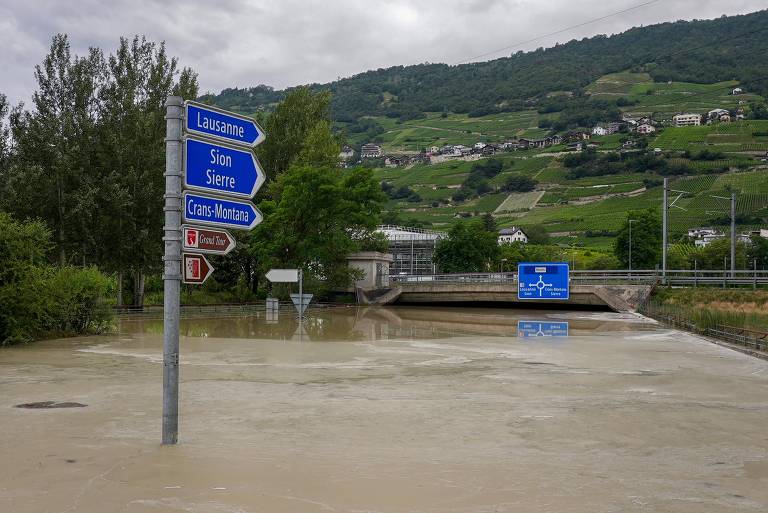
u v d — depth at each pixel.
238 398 14.75
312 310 58.44
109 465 8.55
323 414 12.88
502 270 100.69
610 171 164.88
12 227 27.28
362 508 6.99
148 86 47.91
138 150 45.44
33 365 20.56
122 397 14.53
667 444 10.62
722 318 35.03
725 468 9.08
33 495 7.28
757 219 105.25
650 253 90.88
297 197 57.44
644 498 7.54
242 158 9.88
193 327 38.41
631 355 25.30
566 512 6.96
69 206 42.34
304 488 7.69
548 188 170.50
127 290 59.97
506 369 20.72
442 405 14.09
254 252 59.00
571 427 11.88
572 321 47.47
